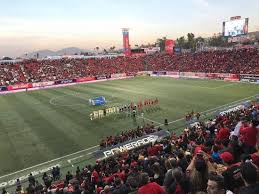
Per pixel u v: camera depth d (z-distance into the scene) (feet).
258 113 80.43
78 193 49.42
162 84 255.50
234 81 247.91
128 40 394.73
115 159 79.56
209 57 320.29
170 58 364.99
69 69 326.24
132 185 35.63
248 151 37.58
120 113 152.76
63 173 85.97
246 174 17.92
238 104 157.28
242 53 297.94
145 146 93.15
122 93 216.74
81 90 242.58
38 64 326.65
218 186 19.16
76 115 154.10
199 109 154.92
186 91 211.82
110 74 322.14
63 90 247.91
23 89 263.29
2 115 162.61
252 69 255.70
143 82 276.21
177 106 164.14
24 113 164.86
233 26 328.29
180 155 37.96
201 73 283.18
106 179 54.95
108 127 130.00
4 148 109.60
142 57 393.70
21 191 69.77
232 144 38.34
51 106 180.55
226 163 29.50
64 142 112.57
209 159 28.99
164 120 137.28
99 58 376.27
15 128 135.33
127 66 361.10
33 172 88.17
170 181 26.68
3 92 250.98
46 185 68.13
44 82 277.64
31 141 115.85
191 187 24.80
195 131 85.97
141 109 160.76
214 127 79.71
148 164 45.85
